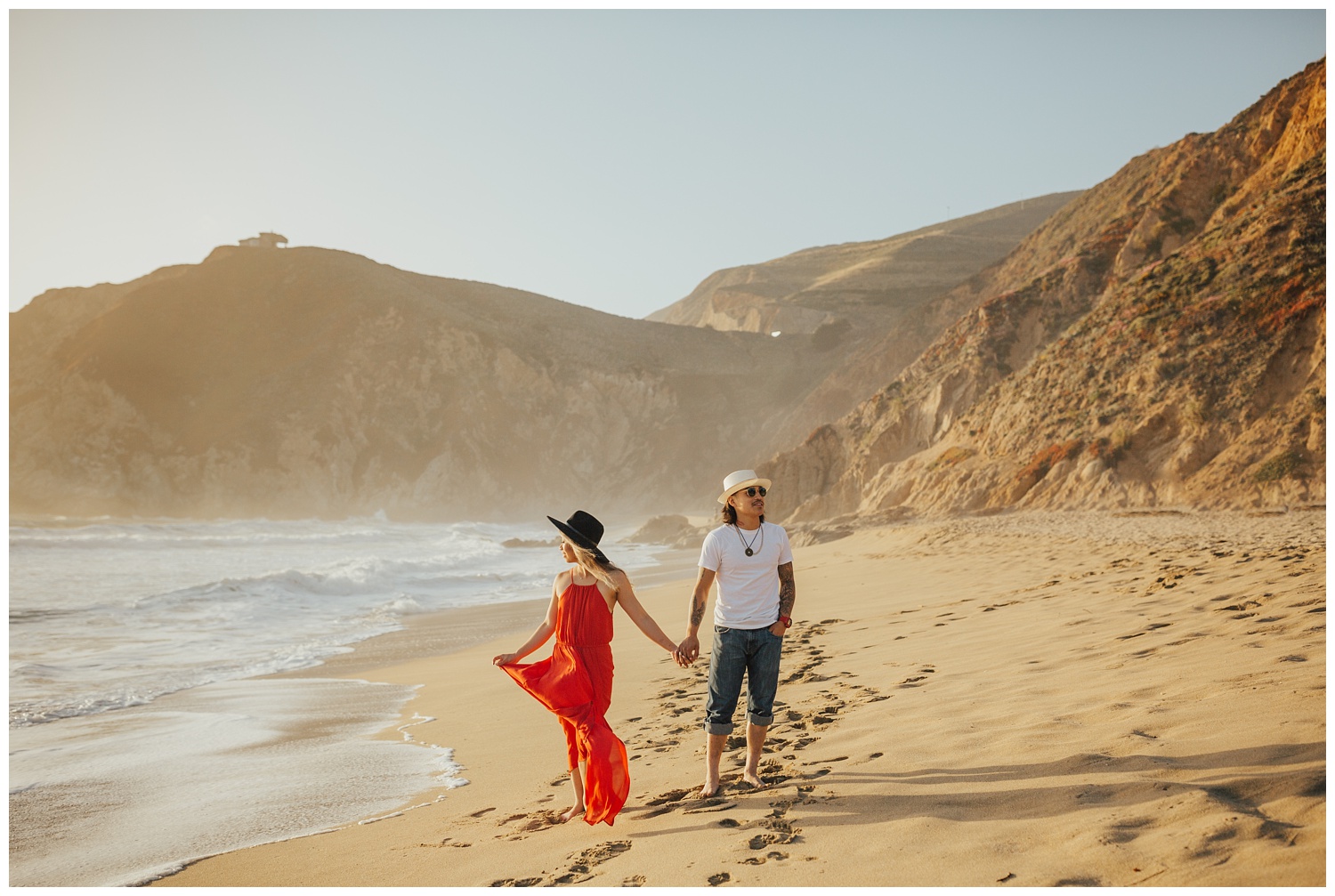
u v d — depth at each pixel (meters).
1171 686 4.74
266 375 91.56
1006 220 187.62
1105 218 57.03
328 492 83.88
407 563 26.78
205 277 100.50
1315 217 29.47
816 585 15.56
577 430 93.75
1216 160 42.22
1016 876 2.73
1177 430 26.64
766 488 4.50
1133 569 10.74
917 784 3.85
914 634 8.53
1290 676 4.43
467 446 88.62
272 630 14.45
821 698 6.15
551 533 68.50
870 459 42.62
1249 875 2.46
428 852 4.04
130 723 7.78
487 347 98.00
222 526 61.25
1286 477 22.33
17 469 79.81
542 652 11.62
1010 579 12.36
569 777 5.31
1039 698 5.07
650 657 9.82
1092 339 33.41
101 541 38.84
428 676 10.16
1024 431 31.75
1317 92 35.66
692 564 29.39
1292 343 26.03
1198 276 31.61
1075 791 3.39
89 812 5.15
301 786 5.61
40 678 10.05
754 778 4.36
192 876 4.00
